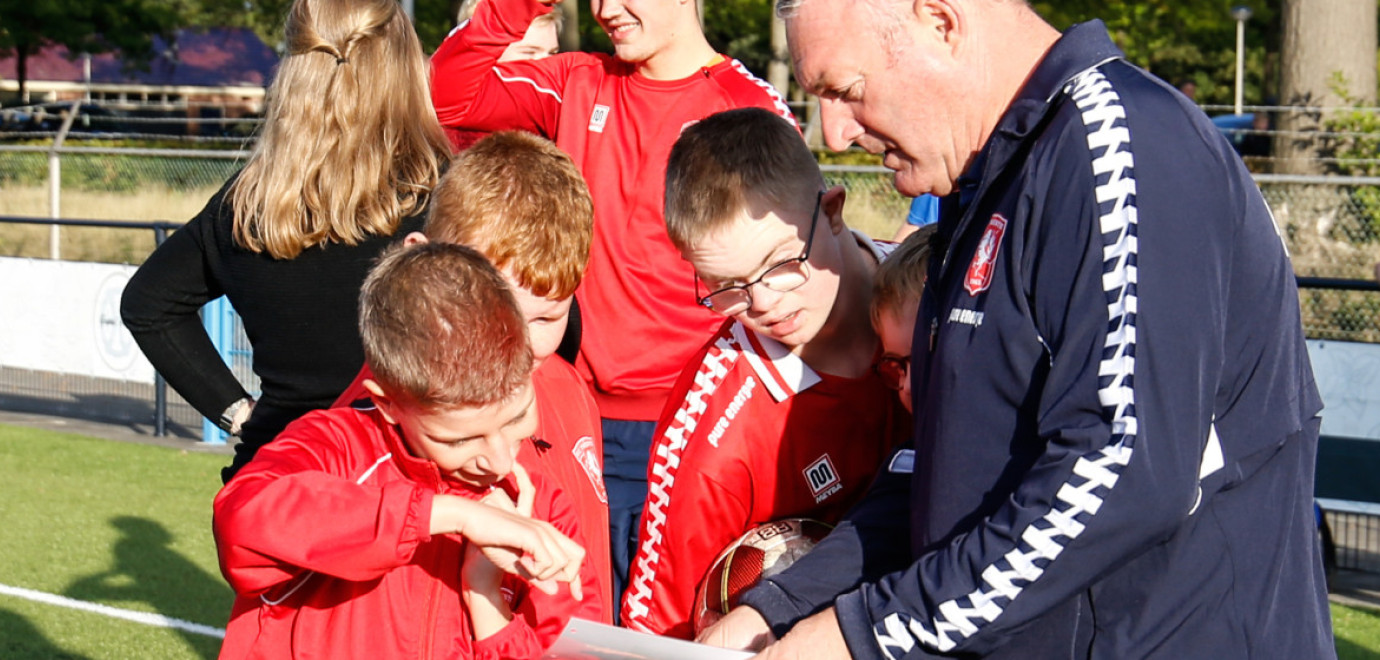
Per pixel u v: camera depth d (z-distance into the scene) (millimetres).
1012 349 1733
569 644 1962
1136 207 1620
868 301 2477
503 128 3805
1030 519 1635
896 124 1881
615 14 3416
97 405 9445
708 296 2367
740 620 2061
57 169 13758
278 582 1796
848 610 1796
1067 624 1783
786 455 2463
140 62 31656
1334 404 6027
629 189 3488
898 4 1827
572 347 3047
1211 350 1631
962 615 1682
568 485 2449
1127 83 1715
